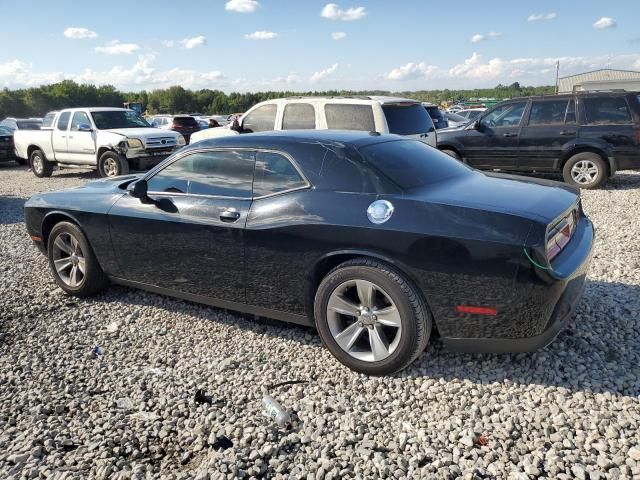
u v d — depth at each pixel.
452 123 21.12
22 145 15.57
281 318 3.94
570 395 3.17
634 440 2.74
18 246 7.13
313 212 3.57
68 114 14.43
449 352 3.71
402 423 3.02
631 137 9.73
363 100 8.94
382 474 2.61
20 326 4.49
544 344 3.20
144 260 4.48
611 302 4.34
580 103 10.15
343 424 3.03
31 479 2.67
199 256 4.11
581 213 4.01
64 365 3.86
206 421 3.10
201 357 3.91
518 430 2.90
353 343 3.54
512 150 10.81
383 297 3.44
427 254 3.19
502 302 3.09
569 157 10.36
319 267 3.62
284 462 2.72
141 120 14.73
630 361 3.50
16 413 3.28
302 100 9.44
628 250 5.98
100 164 13.55
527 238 3.01
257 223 3.77
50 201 5.09
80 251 4.98
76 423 3.15
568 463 2.62
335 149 3.72
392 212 3.34
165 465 2.77
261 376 3.60
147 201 4.41
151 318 4.59
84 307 4.88
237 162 4.04
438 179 3.78
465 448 2.78
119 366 3.82
